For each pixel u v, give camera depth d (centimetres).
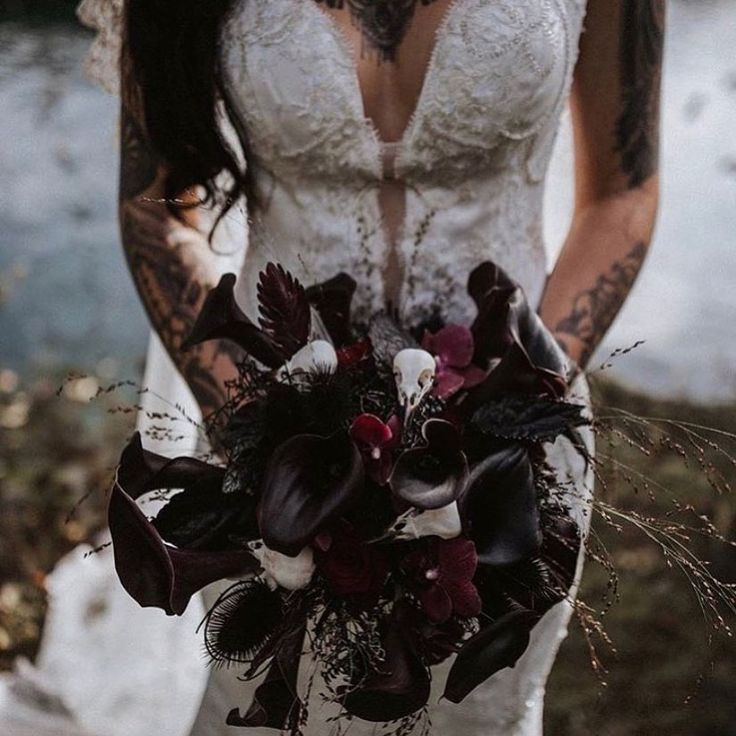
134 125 249
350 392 198
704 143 966
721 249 839
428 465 185
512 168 237
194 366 238
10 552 484
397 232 235
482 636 183
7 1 903
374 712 195
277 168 234
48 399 607
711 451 538
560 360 211
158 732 320
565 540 203
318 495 184
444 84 226
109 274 776
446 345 211
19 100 884
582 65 250
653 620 463
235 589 199
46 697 329
